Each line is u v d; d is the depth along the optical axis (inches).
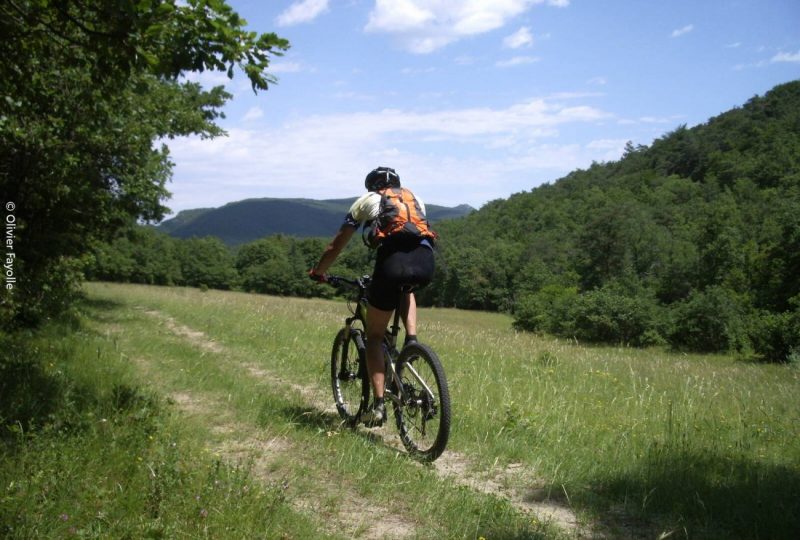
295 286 5246.1
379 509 137.7
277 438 186.7
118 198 652.1
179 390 252.7
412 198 182.1
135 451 148.9
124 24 173.6
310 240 5551.2
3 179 421.1
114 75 201.5
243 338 414.3
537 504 147.7
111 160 552.7
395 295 179.2
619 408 255.3
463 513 134.1
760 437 210.8
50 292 427.5
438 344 470.6
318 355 345.4
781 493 149.4
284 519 122.9
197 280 5196.9
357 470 158.6
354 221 184.7
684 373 454.9
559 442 192.4
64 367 248.4
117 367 270.2
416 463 171.5
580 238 3698.3
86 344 334.0
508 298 4507.9
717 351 1820.9
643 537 128.9
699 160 6628.9
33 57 228.2
